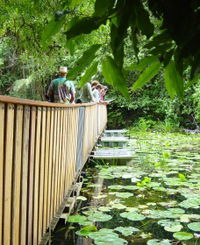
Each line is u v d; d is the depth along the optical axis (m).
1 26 5.73
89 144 6.95
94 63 0.84
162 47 0.82
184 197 4.40
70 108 4.00
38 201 2.46
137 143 9.84
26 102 1.96
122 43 0.78
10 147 1.78
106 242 2.90
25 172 2.08
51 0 4.01
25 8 4.75
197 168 6.18
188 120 14.91
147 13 0.73
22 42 5.93
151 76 0.89
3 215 1.70
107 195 4.55
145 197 4.42
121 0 0.74
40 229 2.53
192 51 0.70
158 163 6.11
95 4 0.75
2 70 12.62
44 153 2.61
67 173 3.88
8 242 1.79
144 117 15.84
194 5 0.67
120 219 3.62
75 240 3.05
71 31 0.77
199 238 3.07
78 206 4.04
